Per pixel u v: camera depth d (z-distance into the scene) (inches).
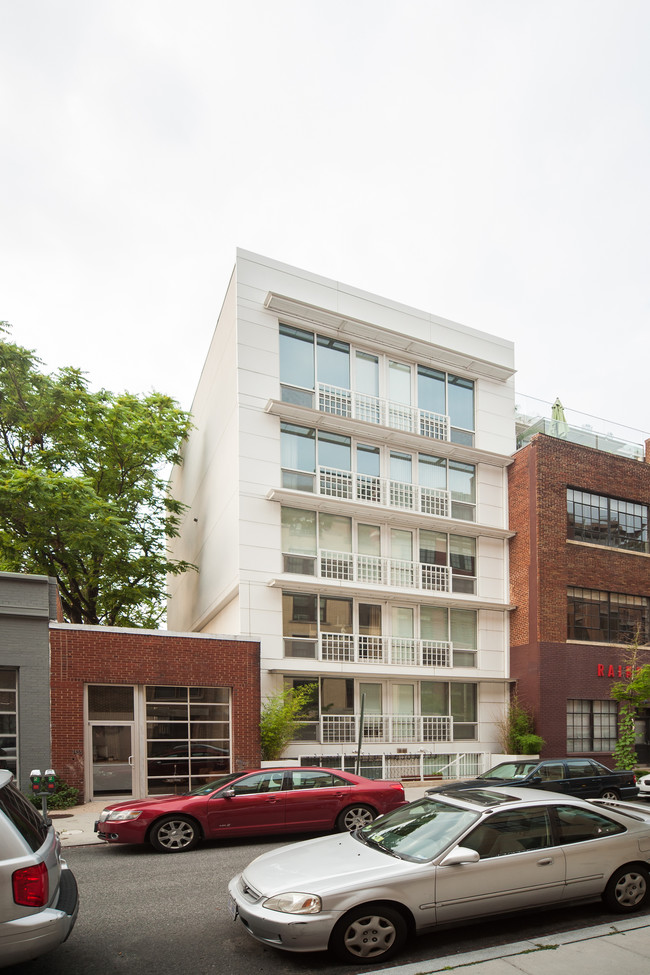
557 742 887.1
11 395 906.1
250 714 708.0
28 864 196.4
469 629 931.3
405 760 824.3
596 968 211.0
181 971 231.6
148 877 361.4
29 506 825.5
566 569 940.6
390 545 890.1
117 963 238.8
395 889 237.0
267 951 248.5
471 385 1000.9
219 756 689.6
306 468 850.1
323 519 848.9
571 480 970.1
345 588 822.5
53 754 610.2
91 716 641.6
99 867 388.8
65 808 595.5
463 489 967.0
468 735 895.1
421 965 218.1
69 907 214.4
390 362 935.0
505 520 986.7
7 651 603.5
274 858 270.5
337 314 868.6
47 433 948.0
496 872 251.4
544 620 909.8
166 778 660.1
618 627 981.2
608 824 282.2
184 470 1233.4
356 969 229.5
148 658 666.8
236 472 807.1
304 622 809.5
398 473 916.6
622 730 900.6
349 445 884.0
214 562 927.0
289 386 852.6
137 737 655.8
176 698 679.1
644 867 281.1
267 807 454.0
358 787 479.5
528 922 269.4
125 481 1024.9
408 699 861.8
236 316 832.9
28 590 619.2
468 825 259.4
